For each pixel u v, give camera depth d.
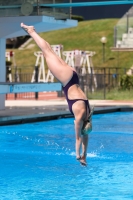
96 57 69.62
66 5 33.09
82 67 58.12
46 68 69.31
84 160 13.64
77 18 85.19
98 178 16.08
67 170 17.36
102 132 27.25
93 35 77.50
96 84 52.81
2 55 35.62
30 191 14.30
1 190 14.42
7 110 33.97
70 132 26.98
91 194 13.97
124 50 65.75
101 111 36.06
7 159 19.45
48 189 14.55
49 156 20.12
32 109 34.84
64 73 13.47
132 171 17.19
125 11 84.25
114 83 56.28
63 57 60.84
